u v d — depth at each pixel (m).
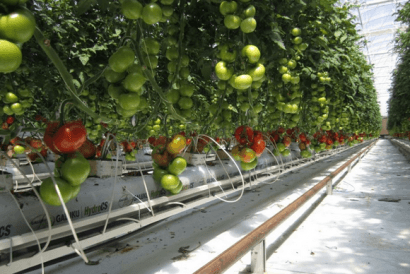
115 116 2.67
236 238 2.21
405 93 7.06
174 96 1.35
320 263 1.92
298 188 4.29
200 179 2.21
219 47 1.36
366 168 7.37
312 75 2.41
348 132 7.69
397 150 14.98
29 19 0.59
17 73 1.96
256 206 3.18
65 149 0.96
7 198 1.15
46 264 1.66
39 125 3.25
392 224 2.70
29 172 3.55
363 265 1.88
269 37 1.39
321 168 6.91
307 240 2.32
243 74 1.24
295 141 4.38
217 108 1.78
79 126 0.98
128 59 0.94
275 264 1.91
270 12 1.35
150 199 1.79
